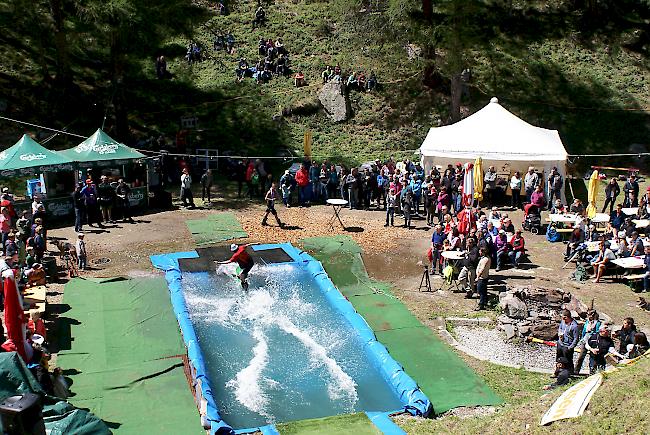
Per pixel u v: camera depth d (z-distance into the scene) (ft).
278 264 69.26
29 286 56.65
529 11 141.49
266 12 144.56
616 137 113.09
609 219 74.54
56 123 108.17
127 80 120.37
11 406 21.72
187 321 54.44
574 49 132.46
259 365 49.21
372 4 119.85
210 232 78.13
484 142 89.10
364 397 45.32
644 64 129.90
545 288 58.49
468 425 39.11
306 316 57.67
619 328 52.54
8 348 37.73
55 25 108.99
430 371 47.98
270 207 80.12
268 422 42.22
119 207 82.48
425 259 70.49
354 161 106.93
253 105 118.01
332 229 80.33
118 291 61.31
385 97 122.52
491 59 127.75
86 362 48.47
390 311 57.72
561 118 117.08
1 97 109.29
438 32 107.55
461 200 82.99
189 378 46.91
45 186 80.74
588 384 36.63
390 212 81.20
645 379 35.60
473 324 55.47
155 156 91.30
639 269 64.23
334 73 122.21
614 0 143.54
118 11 90.79
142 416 41.98
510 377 47.09
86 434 30.32
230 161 101.86
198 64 127.54
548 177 86.94
